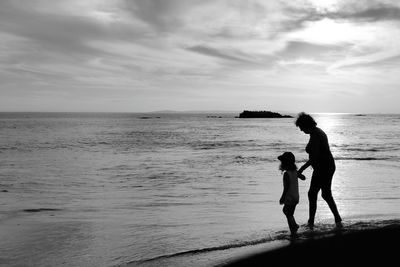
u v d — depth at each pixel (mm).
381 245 5617
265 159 25609
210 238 7121
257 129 82750
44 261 6016
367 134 62125
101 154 29547
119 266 5641
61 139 48656
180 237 7285
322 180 7004
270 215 9398
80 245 6879
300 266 5016
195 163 23406
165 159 25859
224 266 5125
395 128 89062
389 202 11078
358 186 14461
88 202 11523
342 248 5547
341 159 25266
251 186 14742
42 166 21969
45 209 10391
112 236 7461
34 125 105875
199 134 62312
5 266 5793
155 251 6398
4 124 113250
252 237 6645
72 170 20125
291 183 6758
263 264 5117
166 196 12602
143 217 9297
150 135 59094
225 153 30203
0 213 9820
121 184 15422
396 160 24562
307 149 7039
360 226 6629
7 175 18172
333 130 78125
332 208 7117
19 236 7516
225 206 10750
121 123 131125
